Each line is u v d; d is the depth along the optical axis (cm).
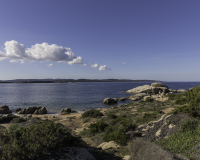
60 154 564
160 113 1708
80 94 8775
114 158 693
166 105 2986
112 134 1033
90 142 1127
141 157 580
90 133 1411
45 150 551
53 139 599
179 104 2839
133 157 623
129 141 898
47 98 6844
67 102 5588
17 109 4122
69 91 11231
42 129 652
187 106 1030
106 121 1981
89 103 5366
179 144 687
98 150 805
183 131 798
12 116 2666
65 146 655
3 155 459
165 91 8562
